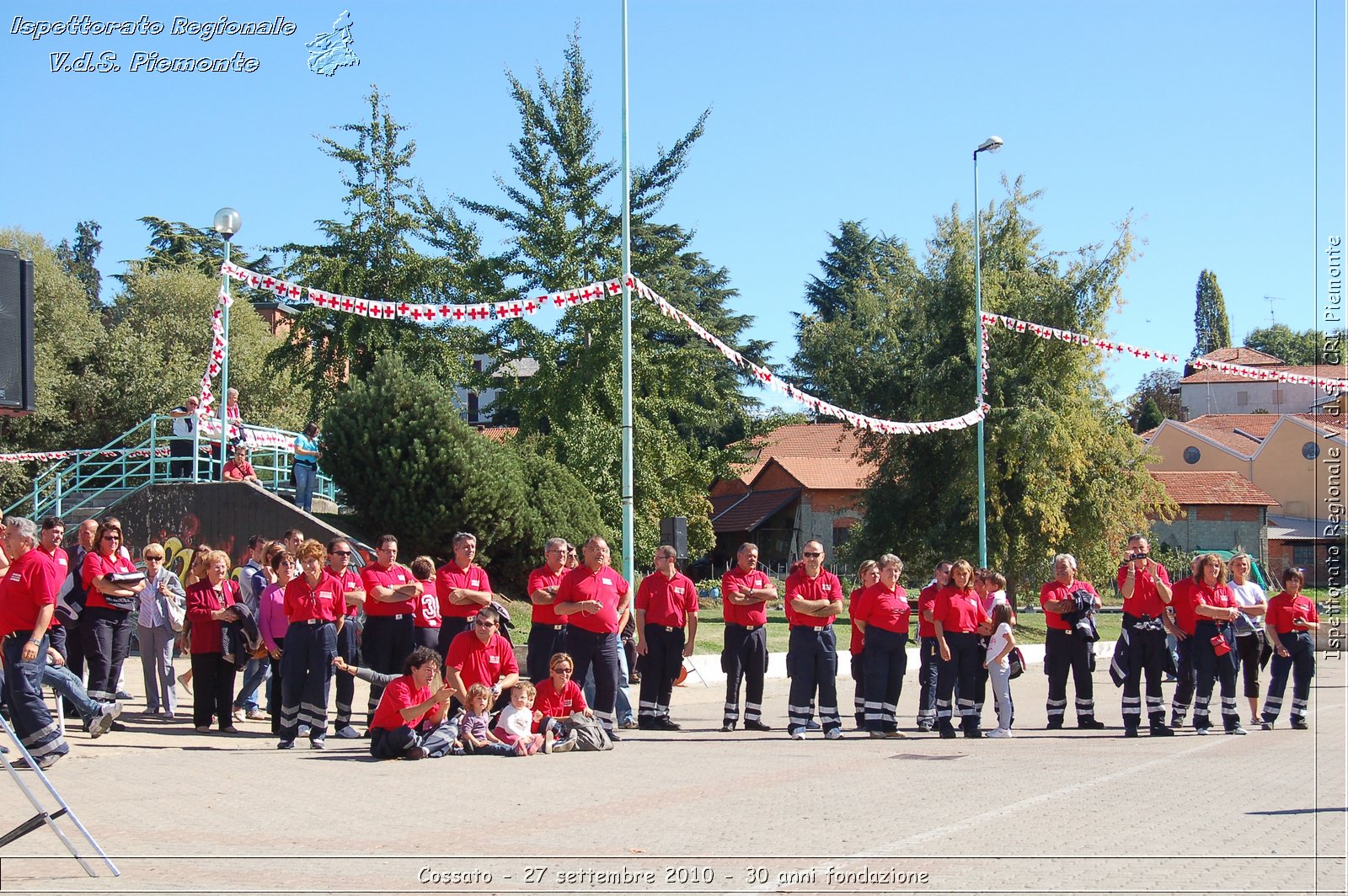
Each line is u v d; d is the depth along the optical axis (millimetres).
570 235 31625
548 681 12195
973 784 9656
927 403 34250
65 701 13445
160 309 47250
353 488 22891
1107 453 34562
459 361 32719
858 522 43844
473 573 13078
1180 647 14078
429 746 11242
